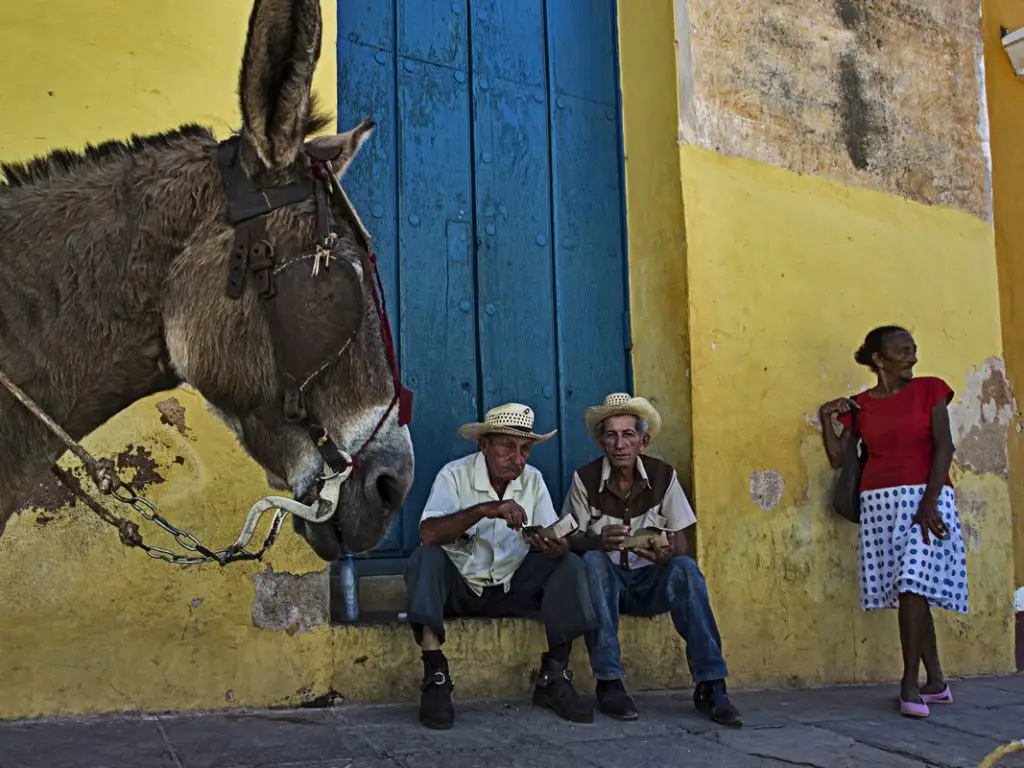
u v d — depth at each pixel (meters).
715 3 5.29
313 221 2.13
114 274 2.09
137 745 3.29
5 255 2.06
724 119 5.24
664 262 5.14
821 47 5.65
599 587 4.10
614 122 5.52
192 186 2.13
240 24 4.10
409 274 4.85
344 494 2.12
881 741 3.83
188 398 3.81
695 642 4.08
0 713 3.46
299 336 2.08
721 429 4.96
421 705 3.76
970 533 5.73
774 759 3.51
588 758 3.42
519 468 4.12
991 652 5.69
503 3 5.30
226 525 3.82
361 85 4.84
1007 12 6.71
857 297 5.57
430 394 4.83
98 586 3.62
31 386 2.05
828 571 5.18
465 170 5.07
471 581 4.16
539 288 5.18
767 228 5.29
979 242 6.14
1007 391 6.08
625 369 5.33
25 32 3.72
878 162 5.79
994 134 6.52
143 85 3.89
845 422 5.06
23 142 3.67
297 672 3.90
